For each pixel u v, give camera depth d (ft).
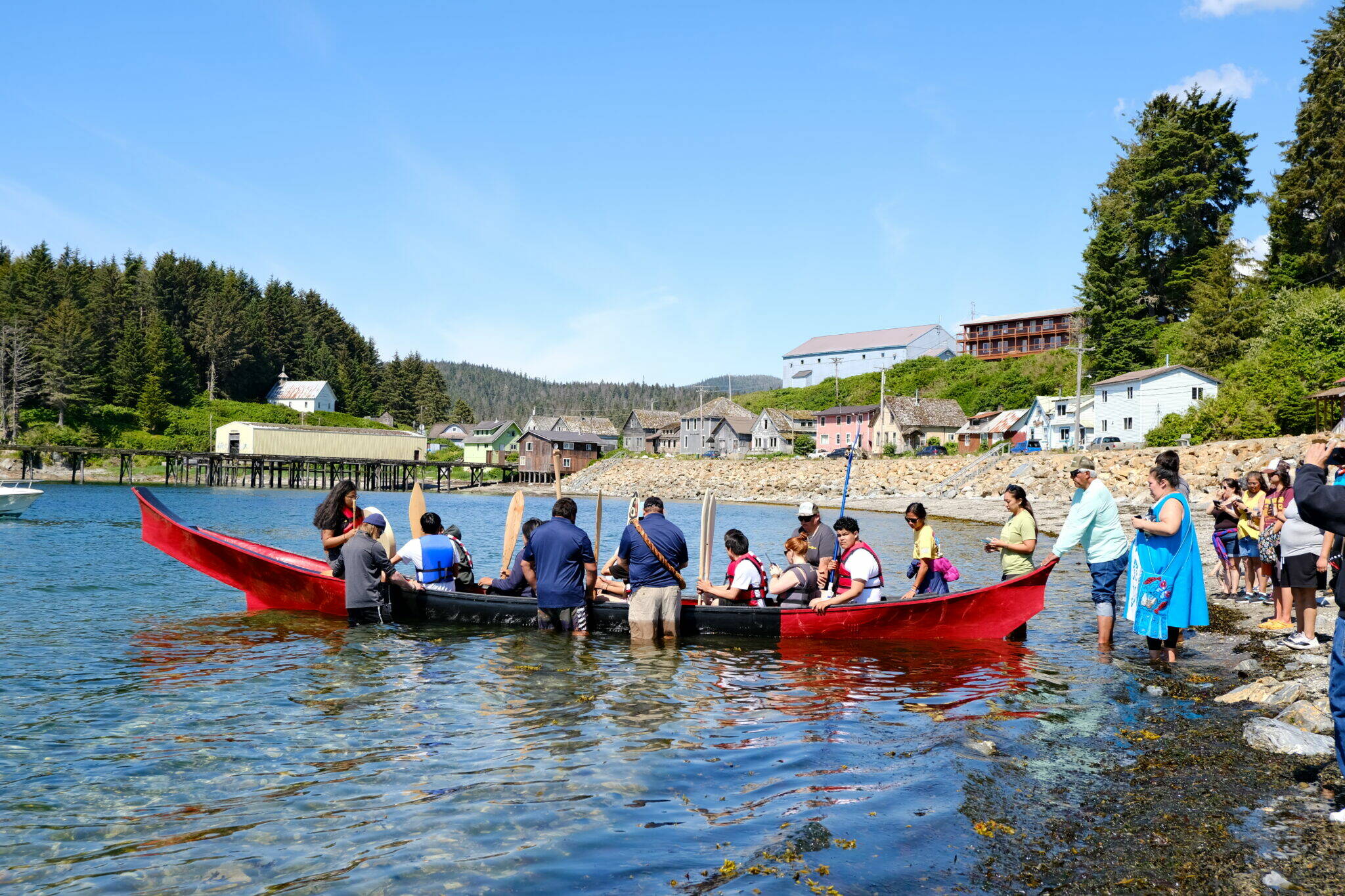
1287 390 135.54
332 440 271.90
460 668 27.12
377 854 13.39
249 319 442.91
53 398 307.37
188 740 19.60
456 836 14.05
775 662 28.04
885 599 33.06
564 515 32.89
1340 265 174.19
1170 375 174.19
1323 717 18.97
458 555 36.45
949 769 16.97
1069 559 66.59
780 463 224.12
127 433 322.96
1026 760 17.51
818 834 13.80
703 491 221.05
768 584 34.71
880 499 171.83
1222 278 198.49
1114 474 136.05
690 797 15.76
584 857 13.15
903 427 253.03
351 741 19.49
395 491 269.23
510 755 18.39
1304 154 181.27
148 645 30.55
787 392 398.83
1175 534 26.18
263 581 37.19
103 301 384.47
